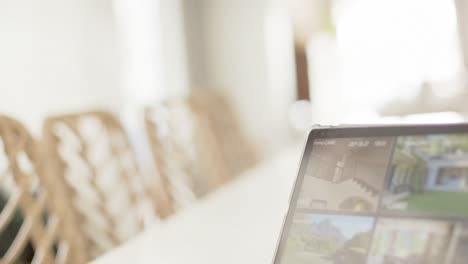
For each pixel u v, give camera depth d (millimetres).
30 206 1133
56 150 1271
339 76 3037
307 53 3131
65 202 1211
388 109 2828
